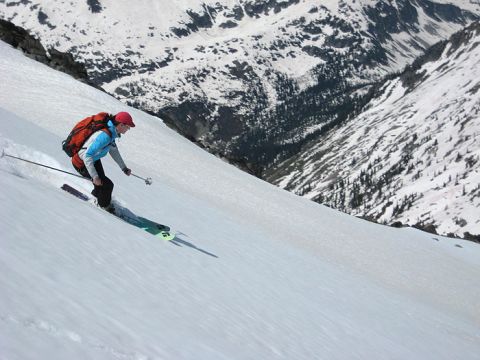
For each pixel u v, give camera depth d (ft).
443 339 55.57
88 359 14.66
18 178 31.63
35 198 28.12
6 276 16.99
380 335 42.63
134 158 119.24
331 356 30.09
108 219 33.58
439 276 131.13
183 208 63.10
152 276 26.78
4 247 19.44
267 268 49.26
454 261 161.38
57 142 63.10
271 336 27.94
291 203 149.89
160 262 30.40
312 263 67.97
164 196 65.87
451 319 76.79
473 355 54.19
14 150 43.93
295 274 53.42
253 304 32.81
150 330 19.33
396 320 53.78
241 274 40.09
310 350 29.09
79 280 20.45
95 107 145.18
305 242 107.55
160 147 143.64
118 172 67.97
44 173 42.29
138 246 31.04
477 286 137.59
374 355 35.29
